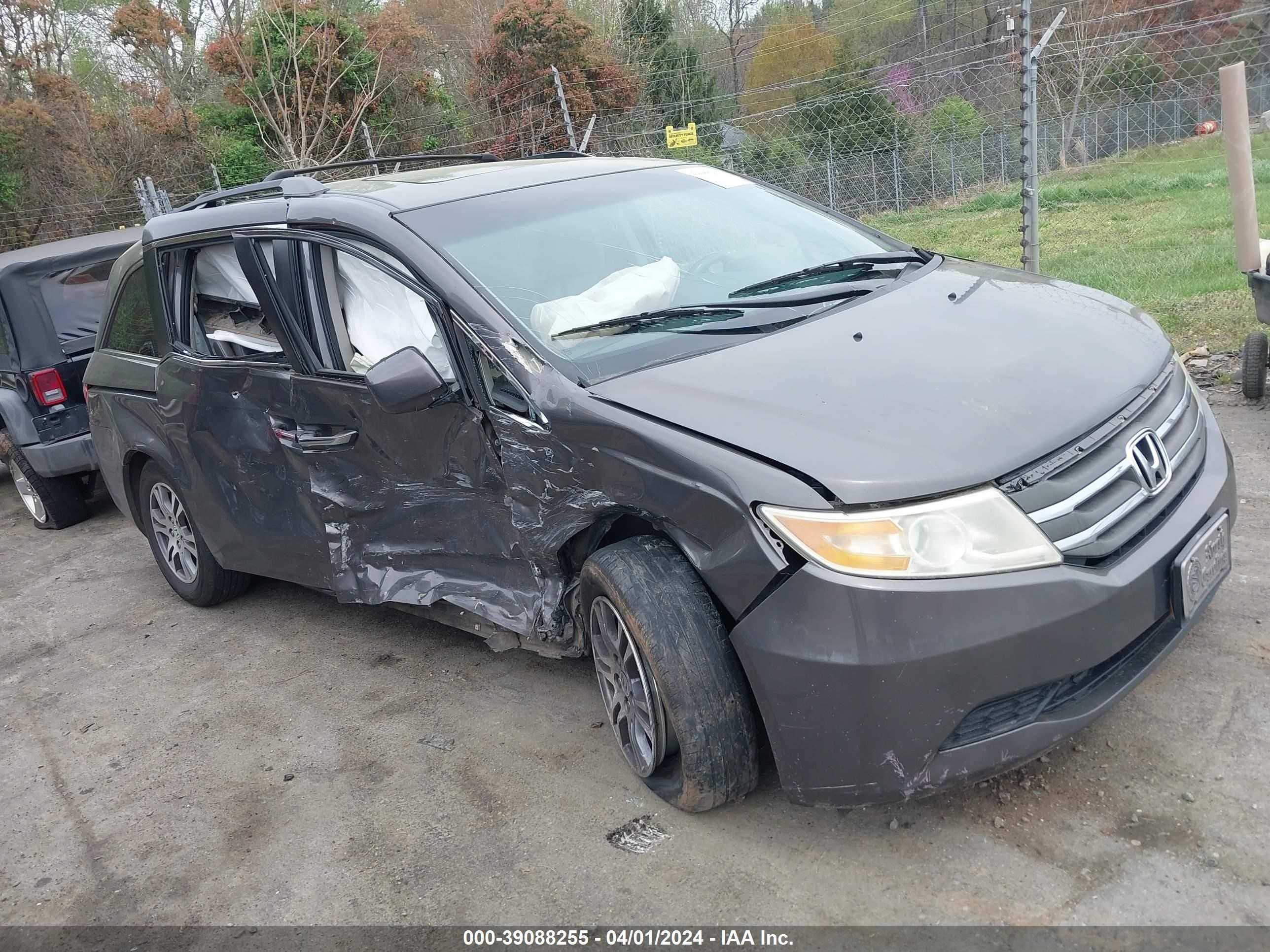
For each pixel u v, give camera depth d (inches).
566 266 134.3
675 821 114.0
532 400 117.2
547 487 117.3
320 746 143.9
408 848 118.2
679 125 1003.3
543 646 134.2
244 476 165.2
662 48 1111.0
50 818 137.8
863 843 105.8
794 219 158.4
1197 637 131.1
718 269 140.7
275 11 995.3
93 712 166.1
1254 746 110.0
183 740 152.3
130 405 187.6
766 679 97.7
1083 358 110.3
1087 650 93.7
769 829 110.0
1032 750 95.8
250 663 174.1
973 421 98.0
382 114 1031.0
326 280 146.4
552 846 114.0
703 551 102.1
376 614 185.5
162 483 192.2
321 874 116.5
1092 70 697.0
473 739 138.4
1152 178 636.7
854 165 701.3
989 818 106.1
